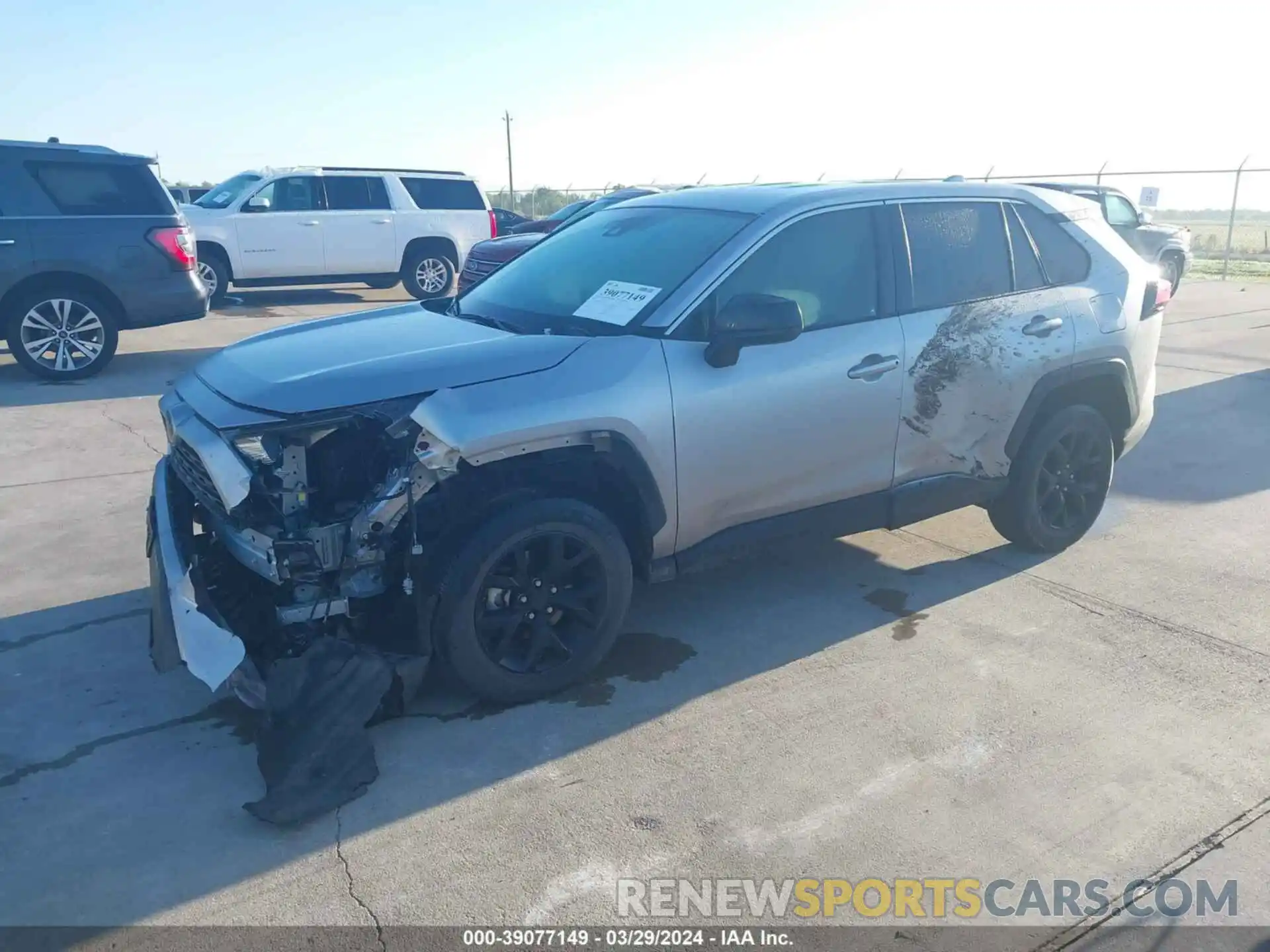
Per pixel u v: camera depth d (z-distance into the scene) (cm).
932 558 544
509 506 373
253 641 371
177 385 417
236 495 337
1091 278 525
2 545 548
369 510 350
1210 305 1603
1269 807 330
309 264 1536
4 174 903
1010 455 498
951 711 388
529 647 389
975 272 486
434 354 377
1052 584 508
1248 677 414
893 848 311
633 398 382
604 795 336
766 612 476
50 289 936
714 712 387
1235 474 693
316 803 324
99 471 677
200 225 1452
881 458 456
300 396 349
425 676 397
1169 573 521
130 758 356
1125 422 547
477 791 338
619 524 413
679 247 436
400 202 1587
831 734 372
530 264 495
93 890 291
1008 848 311
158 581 374
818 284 439
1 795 334
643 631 456
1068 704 393
